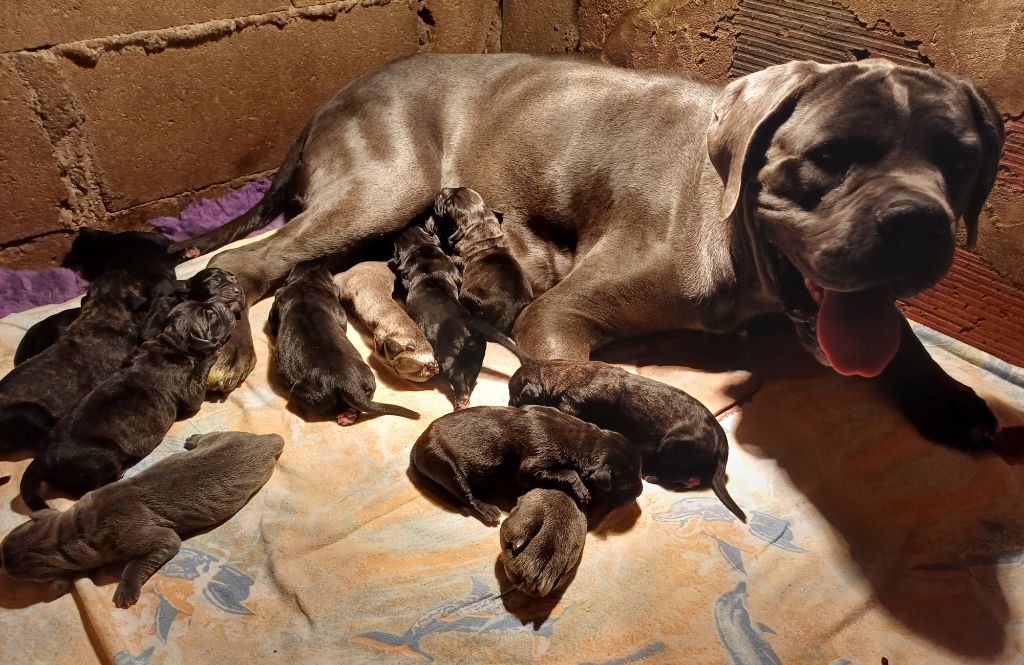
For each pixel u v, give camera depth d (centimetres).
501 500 72
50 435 70
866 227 64
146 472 67
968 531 70
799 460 77
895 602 64
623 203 87
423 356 83
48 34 94
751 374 86
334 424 79
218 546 67
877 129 66
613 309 85
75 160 102
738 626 62
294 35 111
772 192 72
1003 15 83
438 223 97
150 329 81
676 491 74
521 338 85
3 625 61
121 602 61
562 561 62
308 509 70
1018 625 63
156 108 105
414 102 98
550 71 96
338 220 95
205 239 102
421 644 60
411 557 66
